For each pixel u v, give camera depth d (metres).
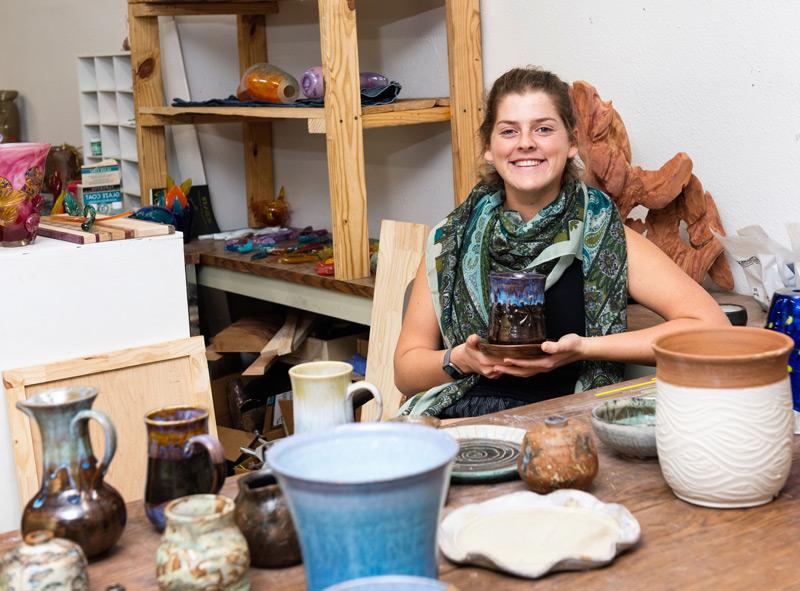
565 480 1.25
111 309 2.15
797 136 2.20
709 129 2.38
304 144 3.83
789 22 2.17
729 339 1.26
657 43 2.46
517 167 1.99
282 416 3.29
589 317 2.00
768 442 1.17
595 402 1.65
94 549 1.12
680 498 1.24
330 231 3.76
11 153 2.03
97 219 2.37
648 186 2.31
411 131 3.29
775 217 2.28
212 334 4.06
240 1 3.73
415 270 2.61
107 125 4.17
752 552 1.09
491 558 1.05
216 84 4.06
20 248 2.05
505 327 1.81
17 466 1.97
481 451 1.44
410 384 2.11
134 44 3.77
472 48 2.91
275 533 1.08
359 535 0.85
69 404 1.13
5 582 0.98
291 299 3.17
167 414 1.24
